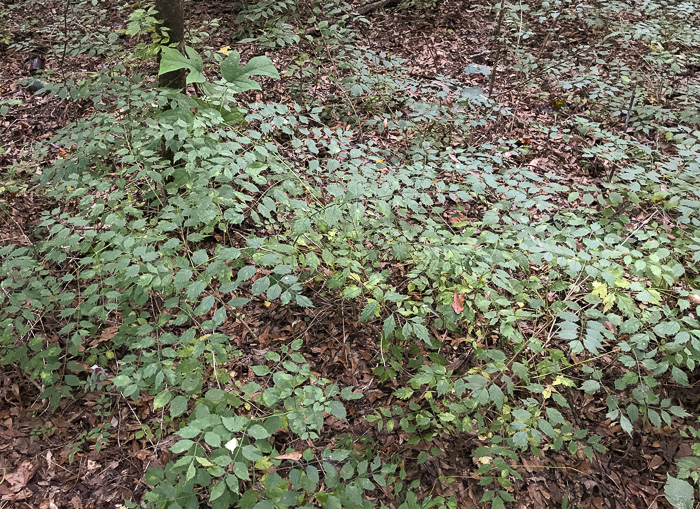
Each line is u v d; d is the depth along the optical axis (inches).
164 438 113.3
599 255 100.2
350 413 115.0
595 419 111.6
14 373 124.2
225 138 132.0
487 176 119.0
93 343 130.1
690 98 185.8
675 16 203.9
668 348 93.4
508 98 219.8
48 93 221.9
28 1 243.9
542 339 122.6
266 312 136.5
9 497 102.5
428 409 112.6
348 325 131.8
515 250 104.2
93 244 144.9
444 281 117.6
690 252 120.3
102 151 123.2
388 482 97.1
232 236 150.8
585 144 191.6
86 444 113.6
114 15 270.1
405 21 286.8
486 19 285.9
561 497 100.1
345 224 121.6
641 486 101.7
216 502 67.4
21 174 183.6
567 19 266.8
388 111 207.2
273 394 79.4
